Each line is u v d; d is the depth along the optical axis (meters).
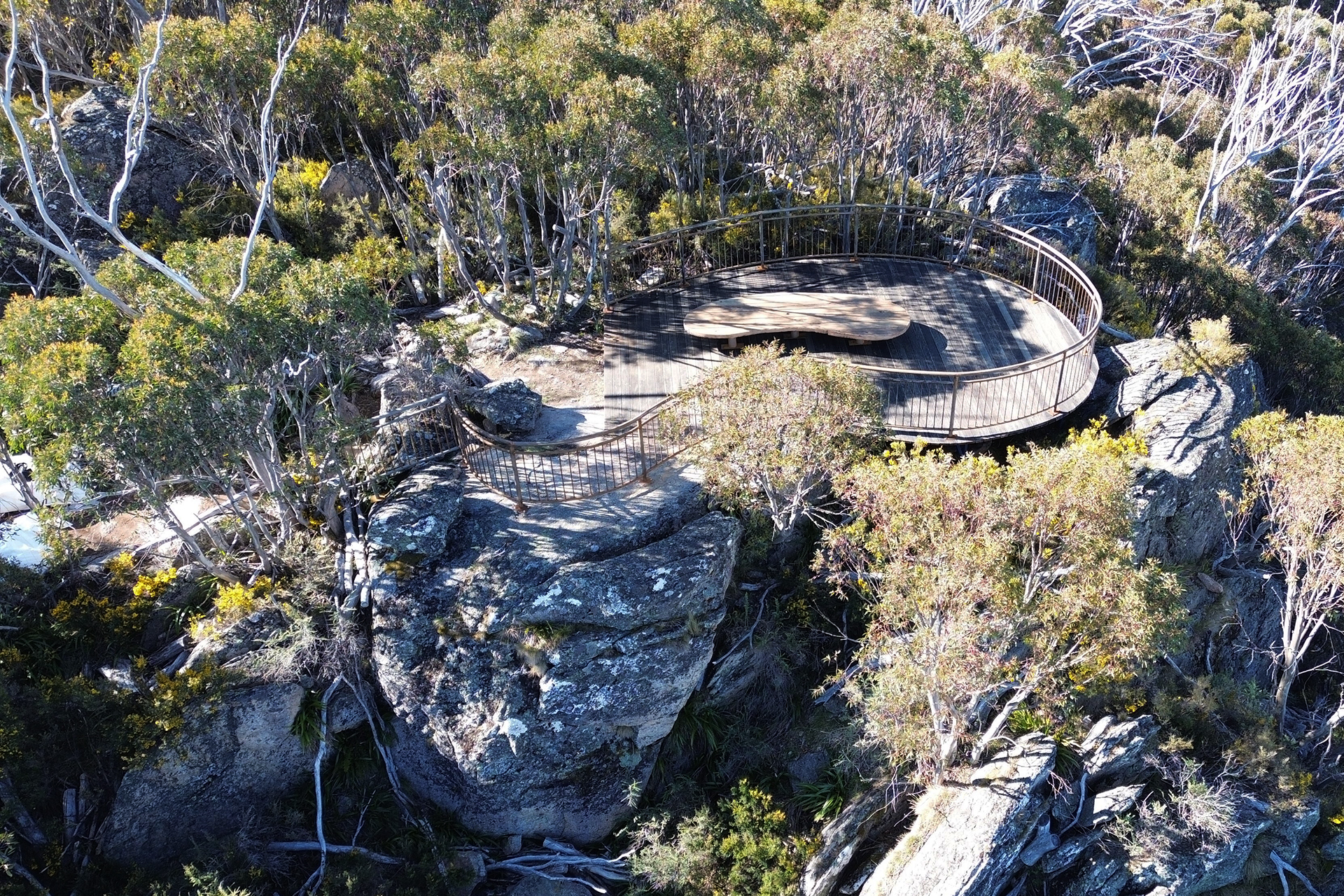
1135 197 28.47
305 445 12.48
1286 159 40.09
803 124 18.70
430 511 12.72
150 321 10.98
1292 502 13.63
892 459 13.10
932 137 21.03
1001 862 11.57
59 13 20.91
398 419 13.75
